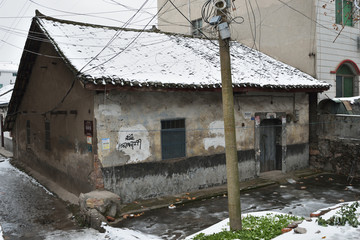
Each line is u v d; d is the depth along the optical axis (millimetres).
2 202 9281
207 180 10414
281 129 12375
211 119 10500
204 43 13758
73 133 9586
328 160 12617
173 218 7652
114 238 6375
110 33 11633
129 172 8812
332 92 13625
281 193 9789
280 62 14172
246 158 11289
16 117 15883
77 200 8992
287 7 14109
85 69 8094
